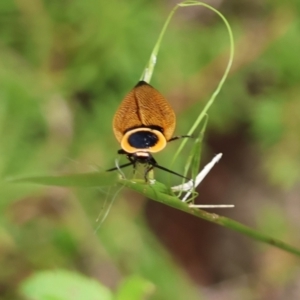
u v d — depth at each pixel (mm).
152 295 302
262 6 322
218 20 320
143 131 232
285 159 331
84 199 303
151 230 359
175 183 303
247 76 321
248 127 356
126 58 303
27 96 301
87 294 241
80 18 302
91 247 302
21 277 297
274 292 361
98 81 305
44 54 302
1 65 299
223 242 376
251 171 371
